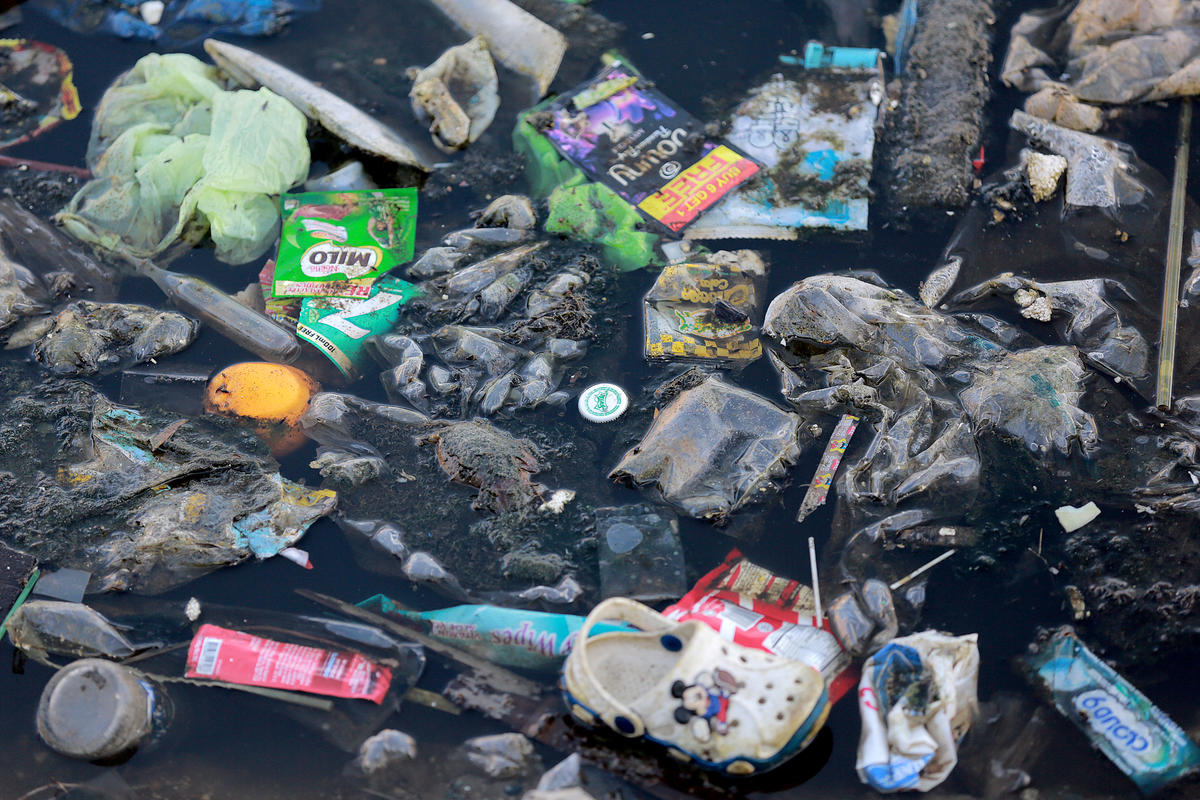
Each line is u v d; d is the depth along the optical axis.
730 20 4.24
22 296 3.43
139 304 3.45
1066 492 2.87
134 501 2.92
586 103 3.90
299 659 2.54
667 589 2.68
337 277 3.44
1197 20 3.96
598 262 3.49
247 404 3.12
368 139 3.77
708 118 3.88
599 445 3.03
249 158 3.63
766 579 2.68
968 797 2.32
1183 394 3.06
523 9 4.28
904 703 2.28
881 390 3.06
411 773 2.40
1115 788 2.33
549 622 2.56
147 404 3.16
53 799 2.40
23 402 3.17
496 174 3.79
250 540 2.82
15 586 2.75
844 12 4.21
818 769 2.37
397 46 4.25
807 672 2.27
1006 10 4.27
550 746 2.43
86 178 3.82
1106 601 2.64
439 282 3.43
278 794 2.39
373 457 2.99
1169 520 2.78
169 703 2.55
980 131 3.85
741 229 3.55
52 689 2.44
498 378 3.16
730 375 3.17
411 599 2.71
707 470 2.88
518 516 2.85
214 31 4.32
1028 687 2.50
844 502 2.84
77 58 4.27
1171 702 2.48
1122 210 3.54
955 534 2.78
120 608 2.72
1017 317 3.30
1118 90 3.87
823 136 3.77
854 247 3.51
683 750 2.28
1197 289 3.30
